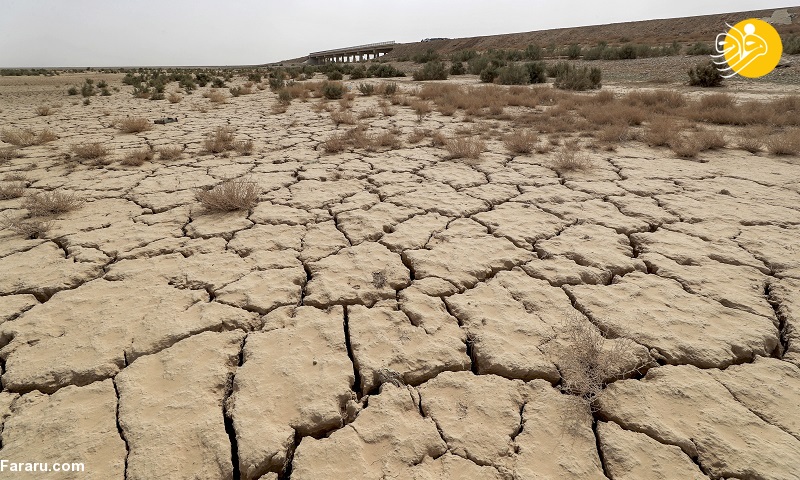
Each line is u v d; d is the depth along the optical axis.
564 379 2.34
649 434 2.01
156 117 12.64
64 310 2.97
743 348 2.53
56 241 4.13
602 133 8.55
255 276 3.43
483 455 1.92
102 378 2.39
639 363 2.44
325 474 1.84
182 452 1.93
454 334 2.74
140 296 3.15
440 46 90.31
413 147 8.12
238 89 20.31
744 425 2.04
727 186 5.54
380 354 2.54
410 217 4.73
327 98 17.19
